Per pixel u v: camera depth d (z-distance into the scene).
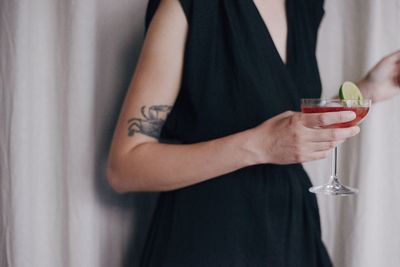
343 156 1.69
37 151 1.48
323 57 1.69
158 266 1.04
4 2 1.46
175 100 1.08
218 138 1.02
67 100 1.44
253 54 1.03
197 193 1.03
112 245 1.48
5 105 1.47
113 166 1.06
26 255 1.48
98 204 1.45
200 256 1.00
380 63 1.29
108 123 1.48
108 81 1.48
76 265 1.42
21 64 1.46
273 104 1.03
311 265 1.07
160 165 0.99
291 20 1.17
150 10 1.11
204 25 1.01
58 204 1.49
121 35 1.49
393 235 1.69
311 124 0.89
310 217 1.09
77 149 1.42
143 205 1.53
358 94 1.10
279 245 1.01
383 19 1.66
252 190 1.02
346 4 1.67
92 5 1.42
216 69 1.02
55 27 1.47
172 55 1.03
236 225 1.00
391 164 1.68
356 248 1.66
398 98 1.66
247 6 1.04
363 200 1.65
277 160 0.95
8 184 1.48
